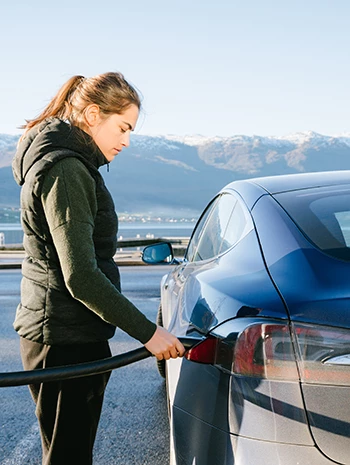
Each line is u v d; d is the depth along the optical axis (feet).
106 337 6.63
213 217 10.05
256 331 5.18
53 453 6.68
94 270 5.75
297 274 5.69
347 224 6.68
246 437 5.05
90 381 6.71
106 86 6.37
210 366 5.66
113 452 11.44
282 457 4.82
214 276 6.82
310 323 4.97
